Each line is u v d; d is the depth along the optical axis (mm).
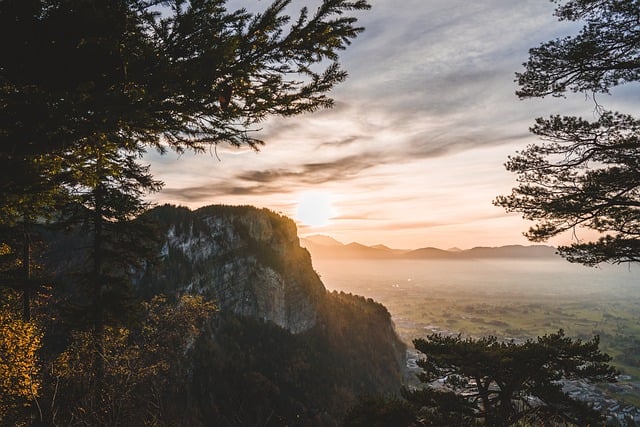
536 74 9742
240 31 3971
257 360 82188
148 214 15312
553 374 13148
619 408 96625
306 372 87125
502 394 13492
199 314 13281
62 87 3746
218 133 4586
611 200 9344
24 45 3455
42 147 3840
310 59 4398
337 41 4398
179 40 3863
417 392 14758
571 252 10281
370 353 118750
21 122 3559
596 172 9531
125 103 3523
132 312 13406
